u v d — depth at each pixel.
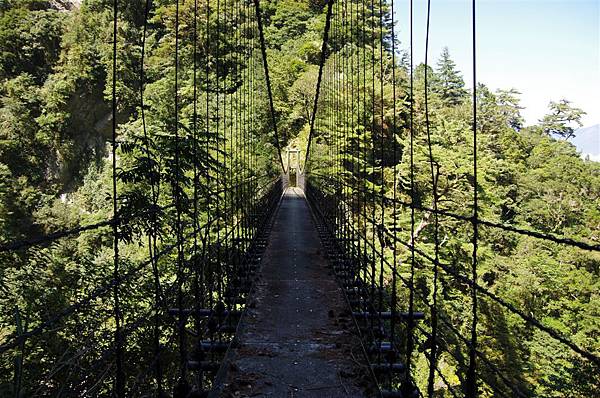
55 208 19.53
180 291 2.40
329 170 10.84
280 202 17.88
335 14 11.14
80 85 28.95
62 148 28.75
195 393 2.77
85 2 30.67
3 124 26.20
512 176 23.83
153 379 4.86
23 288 5.71
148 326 5.20
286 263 6.75
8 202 16.94
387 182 14.78
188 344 5.68
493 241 18.98
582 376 12.34
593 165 26.47
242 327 4.02
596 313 15.02
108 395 3.65
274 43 36.00
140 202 4.64
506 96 34.84
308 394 2.83
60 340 4.84
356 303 4.63
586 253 17.44
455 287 16.06
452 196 16.11
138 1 18.27
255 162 10.74
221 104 8.48
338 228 6.66
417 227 15.94
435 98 28.69
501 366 13.17
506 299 15.30
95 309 5.38
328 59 16.12
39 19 31.61
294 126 34.47
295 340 3.72
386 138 15.19
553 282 16.23
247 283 5.21
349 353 3.46
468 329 14.10
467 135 17.67
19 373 1.96
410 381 2.82
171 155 4.75
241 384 2.94
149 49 15.73
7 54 29.97
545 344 14.38
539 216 22.83
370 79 13.52
